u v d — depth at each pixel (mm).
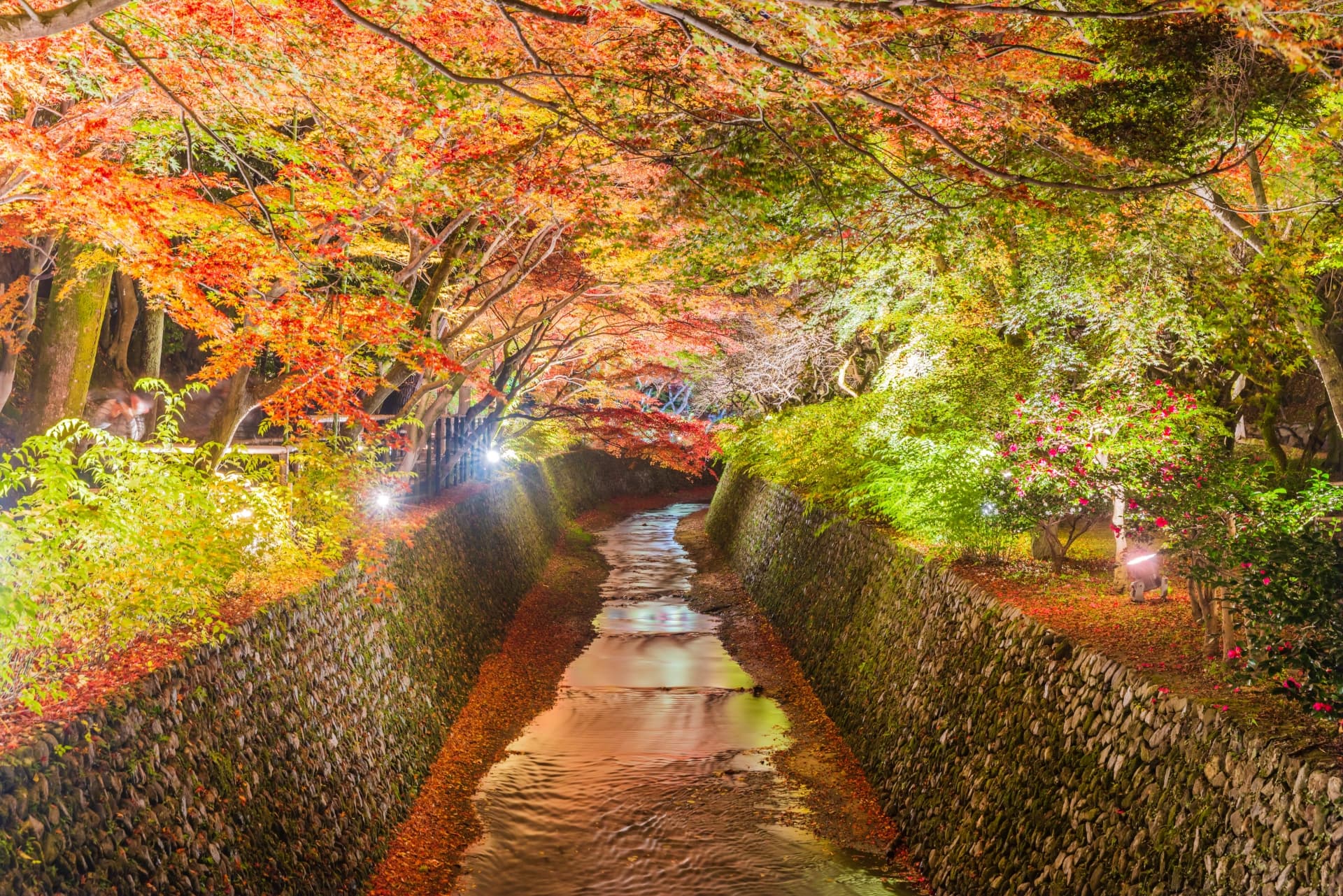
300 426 10086
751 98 6586
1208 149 8469
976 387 12820
